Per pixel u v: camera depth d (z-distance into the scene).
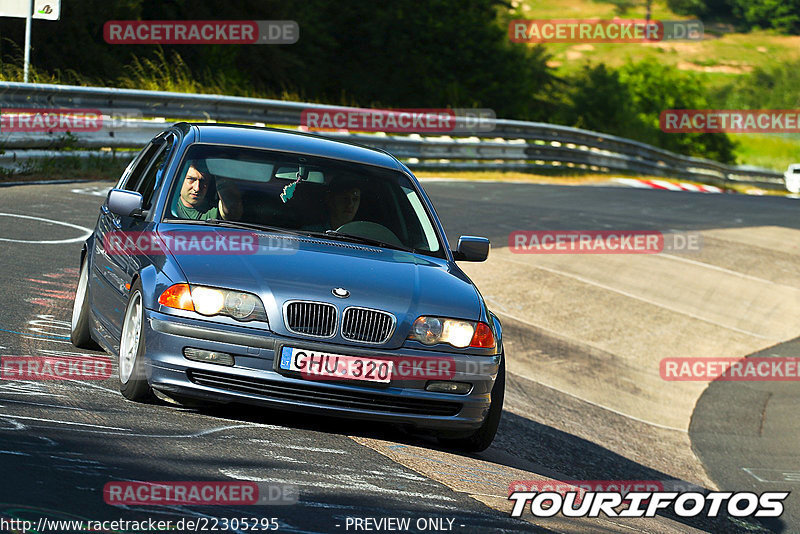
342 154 25.50
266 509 14.62
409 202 24.86
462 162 100.00
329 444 20.06
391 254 22.81
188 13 110.19
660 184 121.06
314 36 132.62
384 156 26.56
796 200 116.94
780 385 48.12
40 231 42.44
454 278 22.66
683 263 67.75
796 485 33.59
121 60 98.94
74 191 54.62
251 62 118.19
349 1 140.38
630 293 59.19
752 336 56.84
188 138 24.58
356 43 141.25
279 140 25.38
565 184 100.50
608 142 125.38
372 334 20.19
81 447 16.34
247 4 116.00
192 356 19.59
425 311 20.73
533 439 31.55
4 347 24.27
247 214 22.83
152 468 15.85
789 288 67.12
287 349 19.67
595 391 42.91
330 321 19.98
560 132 114.50
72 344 26.27
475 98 144.12
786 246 79.06
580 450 32.22
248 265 20.55
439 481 19.14
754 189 171.38
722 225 83.75
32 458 15.19
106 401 20.30
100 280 24.45
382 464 19.34
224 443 18.42
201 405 21.44
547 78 166.50
